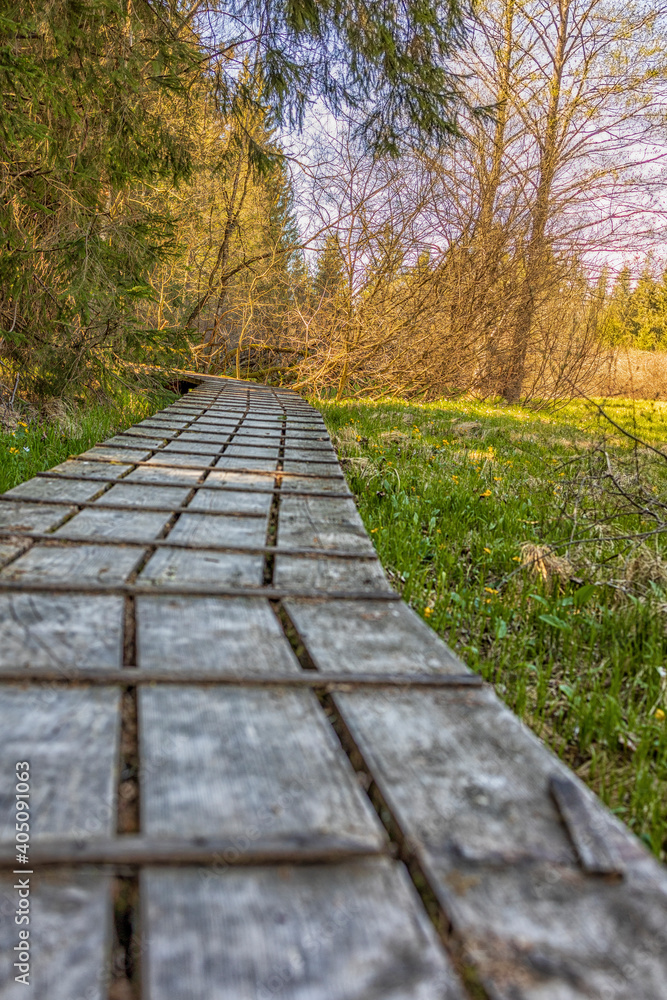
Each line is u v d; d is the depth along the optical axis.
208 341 23.44
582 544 4.21
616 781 1.96
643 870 1.08
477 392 18.61
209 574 2.49
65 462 4.48
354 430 8.75
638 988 0.84
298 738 1.41
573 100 16.56
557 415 15.23
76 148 7.99
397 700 1.64
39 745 1.30
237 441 6.15
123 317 8.16
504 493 5.73
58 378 8.02
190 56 8.19
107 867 1.00
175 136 9.21
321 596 2.36
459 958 0.90
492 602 3.24
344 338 16.45
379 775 1.30
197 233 20.14
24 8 6.55
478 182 15.17
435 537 4.29
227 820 1.11
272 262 19.23
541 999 0.82
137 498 3.61
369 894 0.98
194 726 1.42
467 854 1.08
